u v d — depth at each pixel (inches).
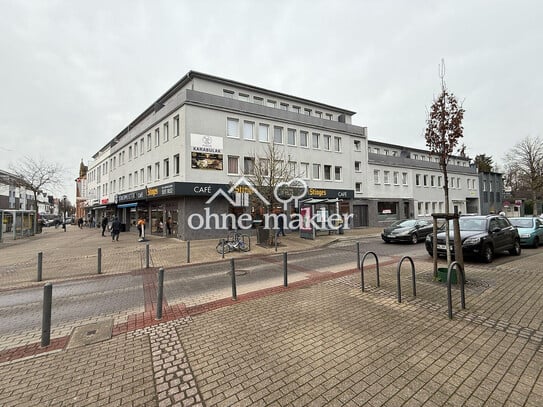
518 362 124.0
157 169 876.0
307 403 101.0
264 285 271.7
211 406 101.3
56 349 150.2
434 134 271.9
